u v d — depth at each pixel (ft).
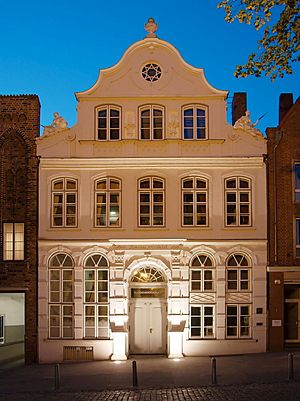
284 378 64.08
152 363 80.48
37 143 88.48
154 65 89.45
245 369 71.31
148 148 88.12
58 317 86.99
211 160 87.35
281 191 87.40
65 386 64.85
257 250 86.69
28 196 87.92
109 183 88.02
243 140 88.07
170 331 85.35
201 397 55.57
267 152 87.86
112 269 86.53
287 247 86.63
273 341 85.61
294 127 88.02
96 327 86.69
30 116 89.25
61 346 86.02
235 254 87.20
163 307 87.97
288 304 87.92
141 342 87.71
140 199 87.71
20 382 69.72
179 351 85.10
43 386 65.67
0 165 88.74
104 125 88.99
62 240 86.94
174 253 86.53
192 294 86.69
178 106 88.53
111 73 89.15
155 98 88.43
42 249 87.15
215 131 88.12
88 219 87.35
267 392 56.65
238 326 86.33
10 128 89.10
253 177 87.56
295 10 45.70
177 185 87.40
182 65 89.20
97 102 88.84
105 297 87.10
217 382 63.21
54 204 88.12
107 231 87.15
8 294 91.20
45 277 86.84
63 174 88.02
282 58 47.34
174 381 65.57
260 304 86.07
